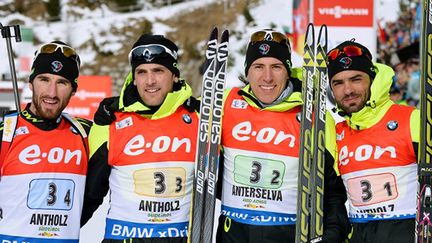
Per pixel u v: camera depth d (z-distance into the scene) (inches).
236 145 157.6
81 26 1071.6
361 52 155.9
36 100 149.3
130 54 154.1
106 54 1013.8
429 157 150.9
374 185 154.5
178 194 152.6
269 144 156.0
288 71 158.7
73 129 153.8
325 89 161.8
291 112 158.1
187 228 154.0
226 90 164.7
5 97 590.6
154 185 151.4
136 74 152.7
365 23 366.0
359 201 156.3
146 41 151.7
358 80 155.6
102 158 154.3
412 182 153.8
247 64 159.5
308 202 154.9
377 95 154.5
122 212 152.5
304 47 161.6
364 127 156.8
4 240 147.6
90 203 159.2
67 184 150.7
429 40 159.5
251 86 158.4
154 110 153.3
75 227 152.3
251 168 156.0
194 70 919.0
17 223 147.6
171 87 154.6
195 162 153.6
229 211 158.2
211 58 160.6
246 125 157.9
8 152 148.6
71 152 151.6
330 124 163.3
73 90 153.4
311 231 155.0
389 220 153.3
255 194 155.6
